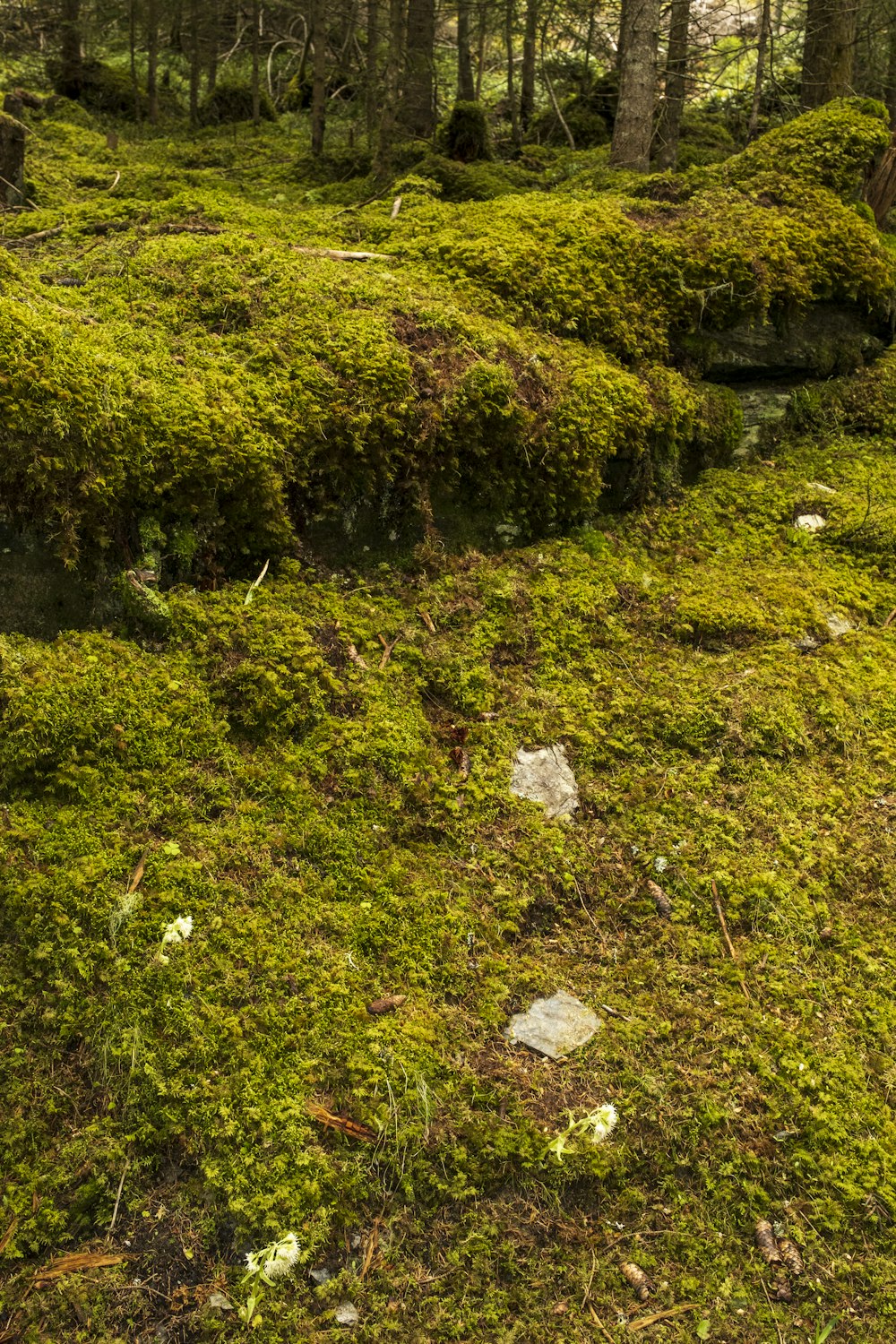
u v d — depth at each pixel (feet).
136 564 10.32
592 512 13.92
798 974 9.16
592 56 40.14
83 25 35.24
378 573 12.07
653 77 22.40
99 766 9.25
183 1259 7.30
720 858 10.02
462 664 11.46
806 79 27.94
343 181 23.31
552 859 9.89
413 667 11.27
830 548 14.32
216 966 8.39
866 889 9.94
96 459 9.84
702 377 16.29
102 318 11.58
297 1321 7.07
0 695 9.10
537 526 13.44
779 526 14.69
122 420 10.09
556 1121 8.04
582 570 13.03
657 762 11.01
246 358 11.62
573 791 10.63
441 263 14.93
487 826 10.11
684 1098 8.22
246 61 44.96
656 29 22.15
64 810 8.98
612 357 14.93
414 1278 7.31
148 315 11.84
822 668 12.17
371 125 26.66
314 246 15.08
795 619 12.80
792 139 18.74
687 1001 8.93
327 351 11.91
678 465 15.16
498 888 9.57
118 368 10.44
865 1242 7.53
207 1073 7.93
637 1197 7.78
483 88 44.09
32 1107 7.80
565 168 23.86
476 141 24.39
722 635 12.62
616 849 10.18
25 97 30.19
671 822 10.39
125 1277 7.22
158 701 9.75
